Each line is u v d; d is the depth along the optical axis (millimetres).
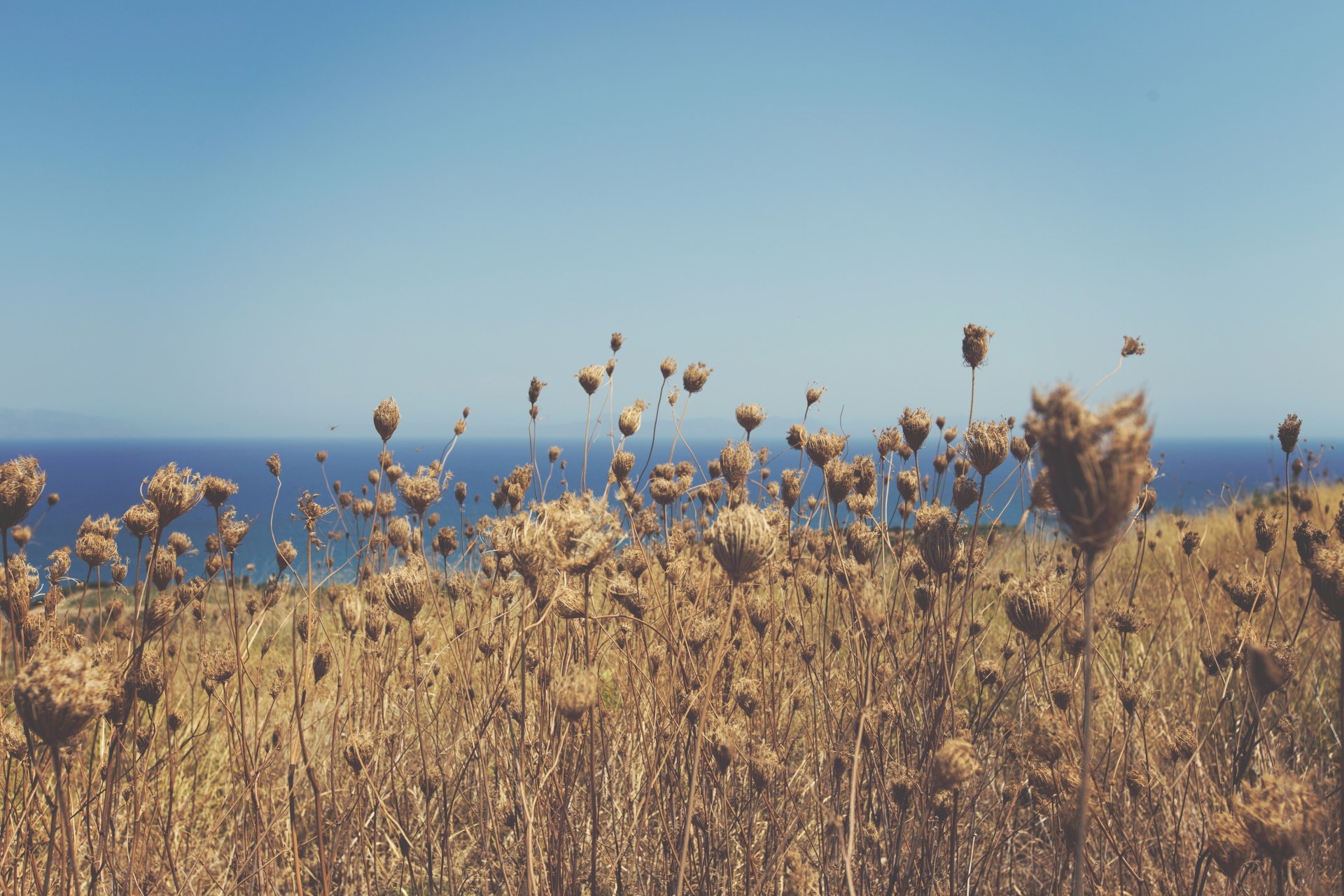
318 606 4188
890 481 3684
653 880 2912
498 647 3225
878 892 2721
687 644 2912
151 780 3283
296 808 3361
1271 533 3119
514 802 2834
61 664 1587
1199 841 2838
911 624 3668
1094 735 3176
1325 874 2191
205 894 3014
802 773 3158
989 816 3197
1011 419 2408
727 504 3383
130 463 181625
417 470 3520
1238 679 3432
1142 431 1109
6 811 2576
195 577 3525
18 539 3020
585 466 3498
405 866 3258
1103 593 5125
